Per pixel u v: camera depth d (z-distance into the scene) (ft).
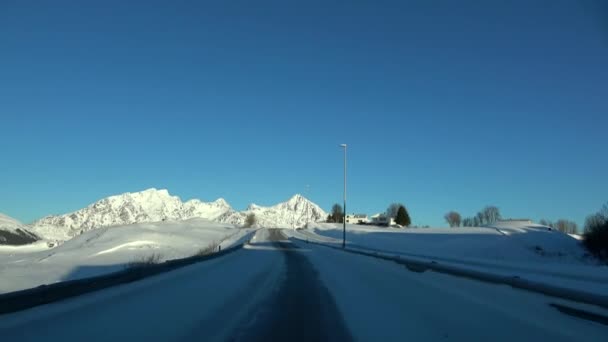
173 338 29.32
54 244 437.17
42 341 27.55
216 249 182.70
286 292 52.95
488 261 127.75
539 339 30.14
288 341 29.37
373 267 91.71
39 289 38.40
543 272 85.51
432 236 282.97
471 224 531.50
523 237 232.53
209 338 29.71
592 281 65.57
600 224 178.19
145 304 41.29
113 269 115.24
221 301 45.03
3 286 74.90
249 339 29.73
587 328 33.27
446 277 69.67
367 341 29.58
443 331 32.40
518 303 44.50
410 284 61.16
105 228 317.83
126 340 28.43
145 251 184.96
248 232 391.24
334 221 631.15
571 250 194.90
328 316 37.91
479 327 33.65
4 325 31.24
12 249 350.43
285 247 201.16
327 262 106.93
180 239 258.78
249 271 80.59
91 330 30.60
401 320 36.22
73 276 95.81
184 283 58.80
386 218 573.33
